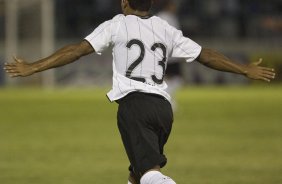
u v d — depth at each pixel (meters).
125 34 18.97
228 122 54.66
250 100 75.12
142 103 18.58
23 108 67.06
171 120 19.08
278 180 29.95
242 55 102.81
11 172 32.22
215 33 114.88
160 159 18.23
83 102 73.81
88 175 31.41
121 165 34.31
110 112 63.38
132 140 18.42
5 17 96.81
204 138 45.03
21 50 94.44
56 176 31.12
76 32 113.12
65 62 18.48
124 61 18.95
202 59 19.39
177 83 61.66
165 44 19.20
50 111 64.19
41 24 94.19
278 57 101.44
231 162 35.12
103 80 97.00
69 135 46.81
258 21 115.06
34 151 39.31
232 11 117.06
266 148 40.31
